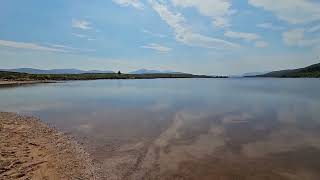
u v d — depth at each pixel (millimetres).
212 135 18406
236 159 13617
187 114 27125
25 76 133000
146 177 11531
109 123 22766
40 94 53031
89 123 22844
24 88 72250
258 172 12039
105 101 40062
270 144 16188
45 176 11359
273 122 22781
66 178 11258
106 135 18562
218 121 23281
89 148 15477
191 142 16656
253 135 18328
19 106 34719
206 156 14070
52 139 17391
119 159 13656
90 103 37562
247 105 34656
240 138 17531
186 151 14875
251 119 24203
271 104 35812
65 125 22047
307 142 16484
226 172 12055
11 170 11828
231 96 48375
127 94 52812
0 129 19797
